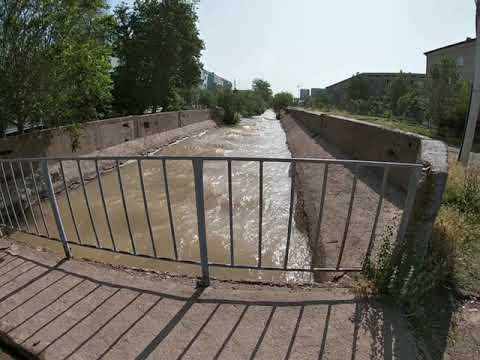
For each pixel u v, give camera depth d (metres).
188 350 1.85
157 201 6.82
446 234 2.79
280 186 7.88
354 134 8.20
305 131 16.69
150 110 22.62
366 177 6.14
